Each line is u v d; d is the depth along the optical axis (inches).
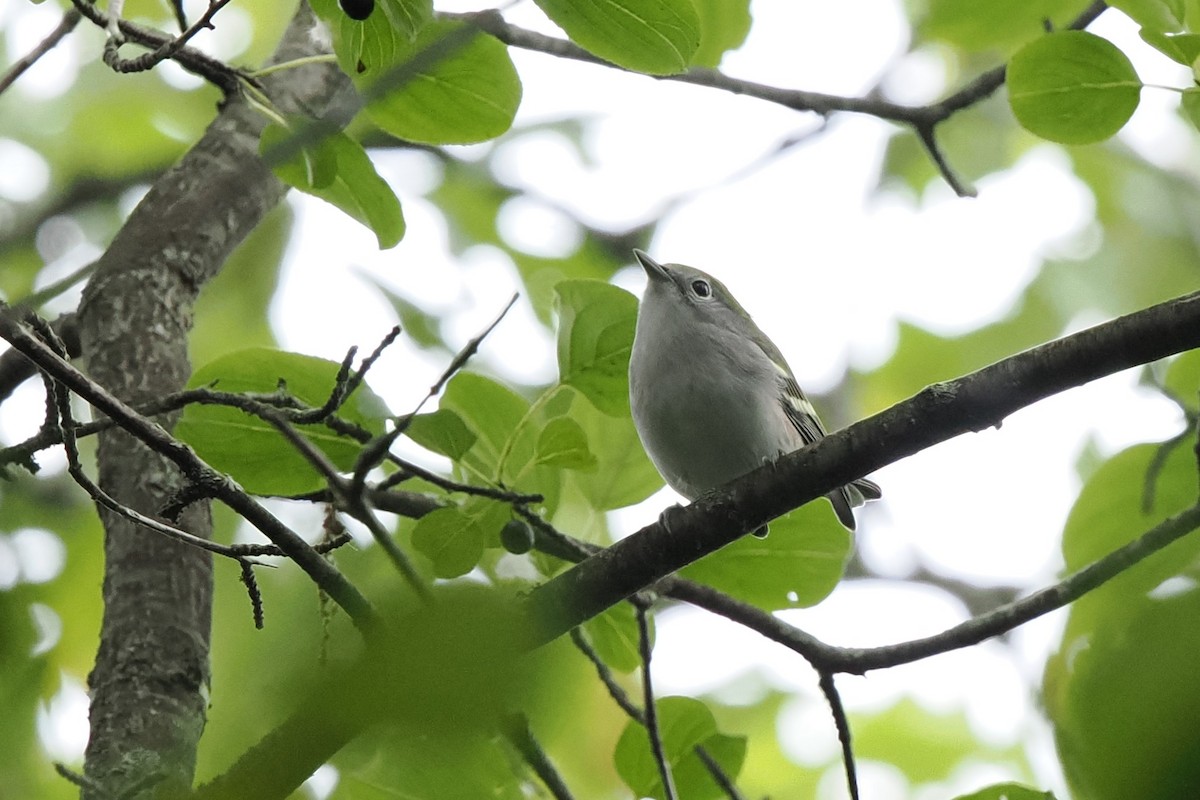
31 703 459.8
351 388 299.9
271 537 270.1
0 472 304.5
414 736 142.0
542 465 334.0
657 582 365.4
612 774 509.7
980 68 740.7
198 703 339.0
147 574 353.4
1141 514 372.8
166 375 397.1
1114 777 115.5
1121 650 120.5
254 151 454.0
